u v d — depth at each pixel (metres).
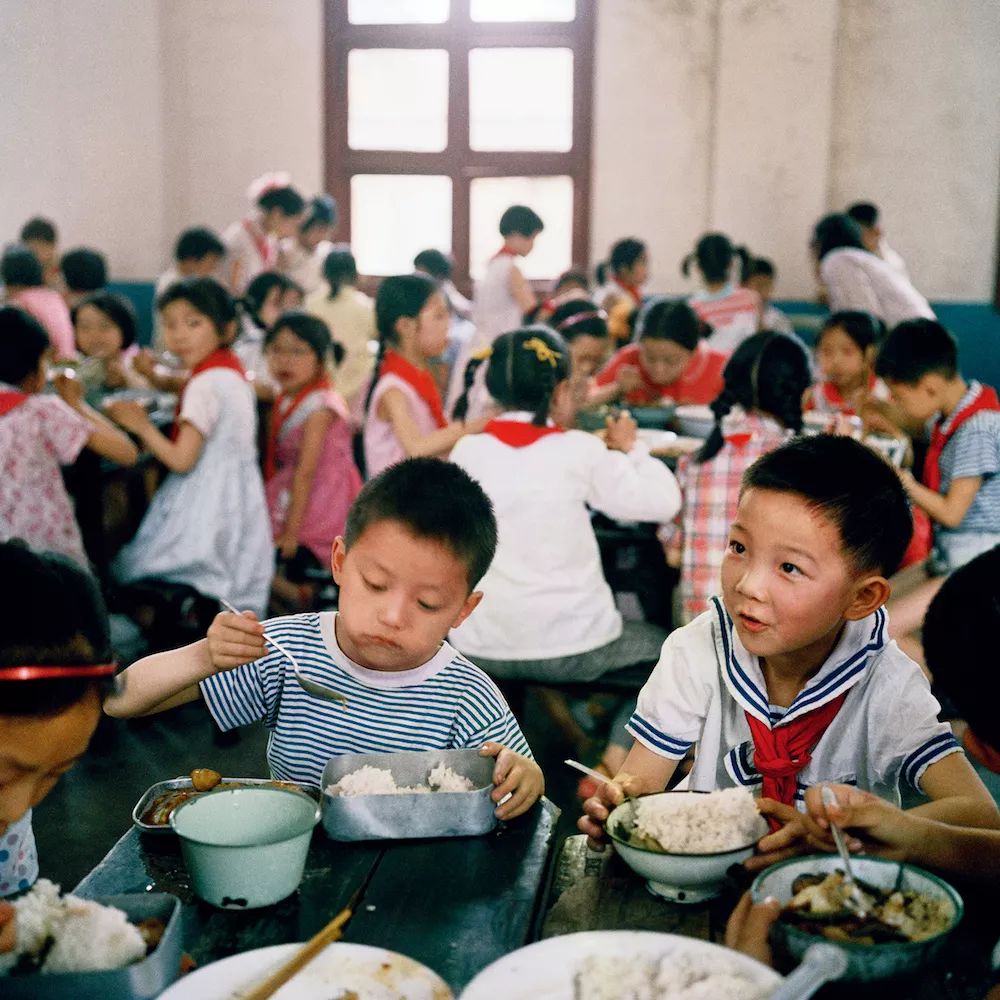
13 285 4.78
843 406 3.74
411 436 3.34
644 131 6.82
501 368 2.58
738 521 1.21
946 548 3.02
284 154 7.05
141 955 0.89
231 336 3.54
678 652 1.39
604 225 6.97
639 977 0.88
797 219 6.66
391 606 1.25
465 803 1.16
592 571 2.61
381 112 6.99
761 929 0.95
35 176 6.11
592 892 1.11
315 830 1.18
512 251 5.45
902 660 1.32
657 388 4.14
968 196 6.73
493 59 6.84
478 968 0.96
